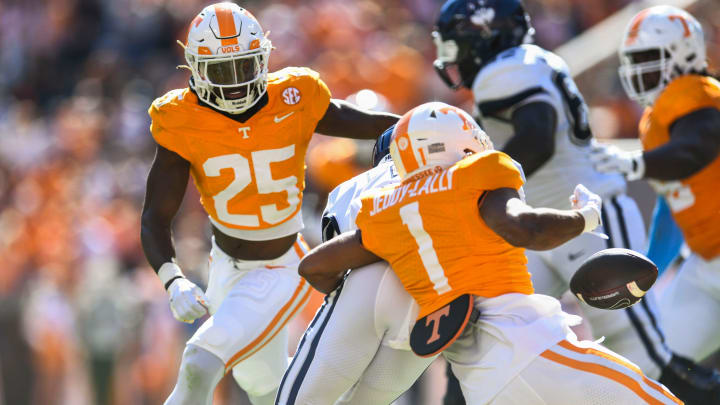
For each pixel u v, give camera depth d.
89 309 30.48
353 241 12.91
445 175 12.25
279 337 15.15
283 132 14.08
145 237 14.02
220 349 13.84
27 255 34.00
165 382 29.64
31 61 46.59
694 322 18.41
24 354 32.38
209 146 13.90
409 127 12.62
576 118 17.62
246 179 14.10
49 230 34.34
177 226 33.16
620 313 17.28
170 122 13.88
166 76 43.62
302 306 14.81
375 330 13.05
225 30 13.44
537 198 17.81
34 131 42.19
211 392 13.90
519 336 12.08
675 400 12.34
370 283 13.00
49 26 46.66
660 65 17.89
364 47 40.72
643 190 23.66
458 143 12.59
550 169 17.69
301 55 40.56
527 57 17.42
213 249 15.20
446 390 17.14
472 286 12.26
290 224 14.70
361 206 12.87
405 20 43.06
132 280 31.89
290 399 13.15
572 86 17.66
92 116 42.06
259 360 15.12
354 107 14.84
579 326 23.23
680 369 17.25
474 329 12.43
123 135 40.97
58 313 31.83
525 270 12.57
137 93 43.25
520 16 17.97
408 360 13.34
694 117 17.45
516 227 11.54
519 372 12.06
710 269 18.27
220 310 14.23
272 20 41.84
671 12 18.03
